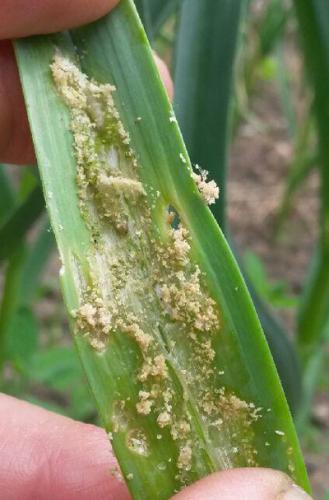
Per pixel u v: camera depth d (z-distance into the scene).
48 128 0.15
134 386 0.15
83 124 0.15
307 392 0.31
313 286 0.28
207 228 0.15
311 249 0.48
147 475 0.15
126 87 0.15
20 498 0.21
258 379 0.15
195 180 0.15
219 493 0.15
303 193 0.53
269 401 0.15
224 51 0.20
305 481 0.15
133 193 0.15
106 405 0.15
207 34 0.20
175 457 0.15
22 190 0.27
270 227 0.50
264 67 0.56
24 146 0.21
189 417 0.15
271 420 0.15
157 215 0.15
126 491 0.20
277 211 0.49
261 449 0.15
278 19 0.39
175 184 0.15
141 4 0.20
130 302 0.15
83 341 0.15
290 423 0.15
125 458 0.15
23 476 0.21
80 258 0.15
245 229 0.50
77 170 0.15
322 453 0.35
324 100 0.24
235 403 0.15
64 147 0.15
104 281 0.15
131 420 0.15
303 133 0.44
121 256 0.15
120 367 0.15
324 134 0.24
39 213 0.24
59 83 0.16
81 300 0.15
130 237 0.15
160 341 0.15
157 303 0.15
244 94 0.44
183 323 0.15
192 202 0.15
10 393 0.33
